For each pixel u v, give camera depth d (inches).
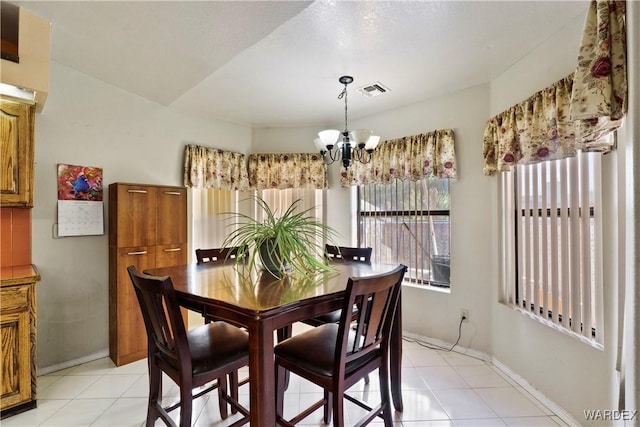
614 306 61.2
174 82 107.8
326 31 78.0
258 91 114.0
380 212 134.5
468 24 74.1
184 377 51.5
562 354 73.7
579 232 70.4
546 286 79.6
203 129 140.5
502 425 71.3
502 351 96.0
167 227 113.0
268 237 68.6
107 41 84.2
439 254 117.0
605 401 63.0
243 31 78.9
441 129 112.7
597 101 43.7
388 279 54.8
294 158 151.2
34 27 77.8
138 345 104.9
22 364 76.5
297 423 67.4
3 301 73.8
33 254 93.7
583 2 65.3
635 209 27.2
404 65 93.7
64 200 99.6
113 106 111.3
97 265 106.4
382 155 129.3
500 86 96.6
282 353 59.6
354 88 110.3
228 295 52.9
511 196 94.1
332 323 77.5
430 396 82.6
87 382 90.8
